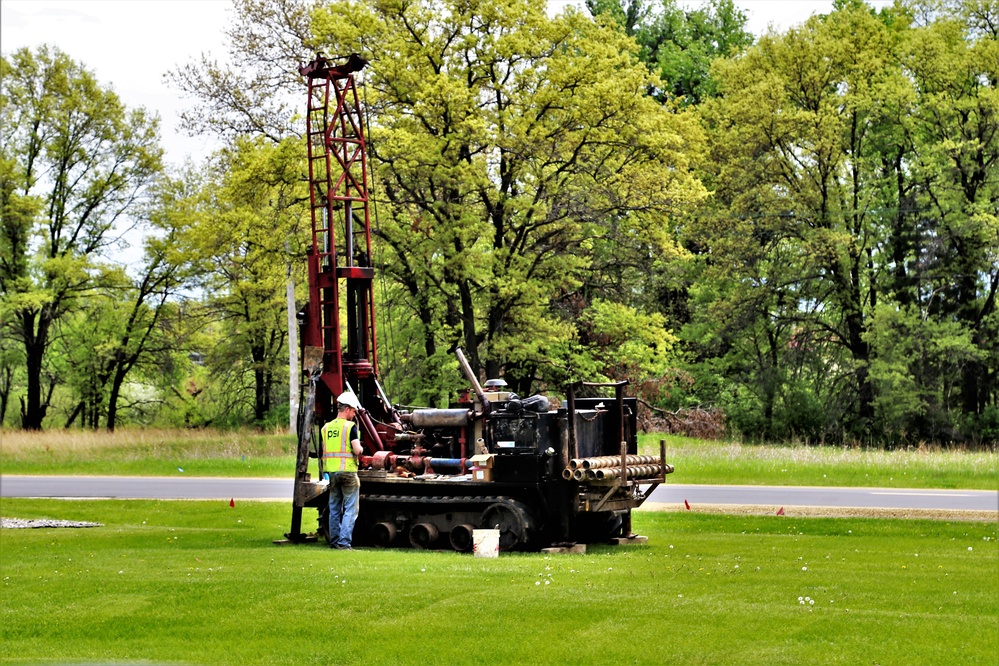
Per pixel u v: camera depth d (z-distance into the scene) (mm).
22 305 50906
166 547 16672
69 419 62125
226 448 40062
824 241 49531
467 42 35531
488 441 16141
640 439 42344
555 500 15734
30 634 10180
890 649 9391
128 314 56969
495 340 36656
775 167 51031
